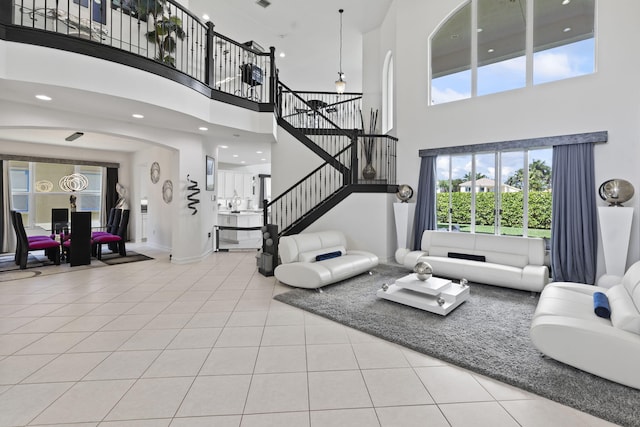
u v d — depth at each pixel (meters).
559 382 2.03
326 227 6.07
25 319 3.11
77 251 5.54
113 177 8.17
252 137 6.24
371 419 1.73
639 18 4.05
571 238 4.48
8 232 6.63
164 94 4.05
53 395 1.91
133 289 4.18
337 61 9.08
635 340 1.92
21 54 3.11
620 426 1.67
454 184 5.84
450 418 1.74
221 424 1.68
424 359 2.39
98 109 4.15
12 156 6.57
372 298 3.76
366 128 7.71
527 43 4.93
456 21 5.75
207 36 5.04
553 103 4.70
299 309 3.46
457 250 4.87
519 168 5.16
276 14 6.89
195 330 2.88
